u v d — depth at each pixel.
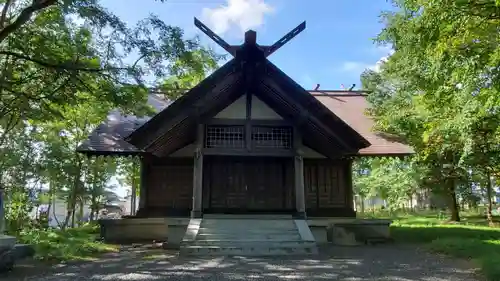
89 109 15.52
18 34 9.79
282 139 12.30
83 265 7.67
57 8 9.96
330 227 12.25
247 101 12.25
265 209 13.88
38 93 10.61
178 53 10.47
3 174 16.17
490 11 6.48
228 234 10.01
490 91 8.23
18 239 9.90
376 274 6.61
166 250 10.11
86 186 18.41
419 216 25.81
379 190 26.28
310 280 6.17
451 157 19.62
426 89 12.82
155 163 14.04
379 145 14.20
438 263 7.68
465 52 7.70
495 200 32.88
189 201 13.80
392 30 10.41
